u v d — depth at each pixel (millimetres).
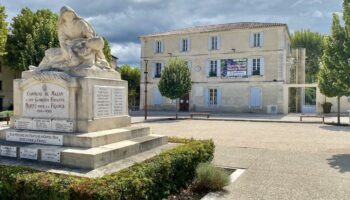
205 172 5773
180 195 5449
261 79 31922
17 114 7098
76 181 4082
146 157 6258
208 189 5766
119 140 6711
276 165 7898
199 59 34688
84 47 6988
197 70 34719
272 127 18391
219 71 33812
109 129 7004
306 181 6434
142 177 4473
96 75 6859
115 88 7281
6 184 4258
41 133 6418
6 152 6141
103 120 6820
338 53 12203
